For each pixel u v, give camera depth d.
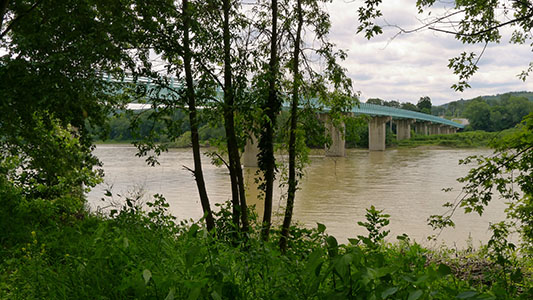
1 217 6.60
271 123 9.09
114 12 8.24
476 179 7.27
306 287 2.47
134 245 3.24
